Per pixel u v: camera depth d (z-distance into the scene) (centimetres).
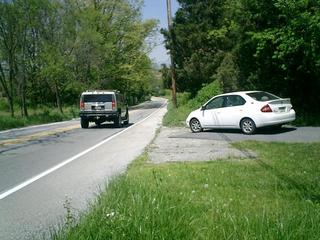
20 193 859
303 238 434
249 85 2345
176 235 453
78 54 5484
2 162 1300
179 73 4609
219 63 4125
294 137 1514
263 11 2053
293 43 1792
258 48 2002
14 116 3731
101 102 2642
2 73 3947
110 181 773
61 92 6062
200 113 1877
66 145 1695
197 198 674
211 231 473
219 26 4184
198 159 1135
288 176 841
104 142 1748
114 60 6625
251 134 1681
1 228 631
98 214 497
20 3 3756
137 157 1227
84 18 5478
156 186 666
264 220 471
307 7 1802
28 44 4366
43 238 527
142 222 465
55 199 792
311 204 629
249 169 940
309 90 2145
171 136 1780
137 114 4669
